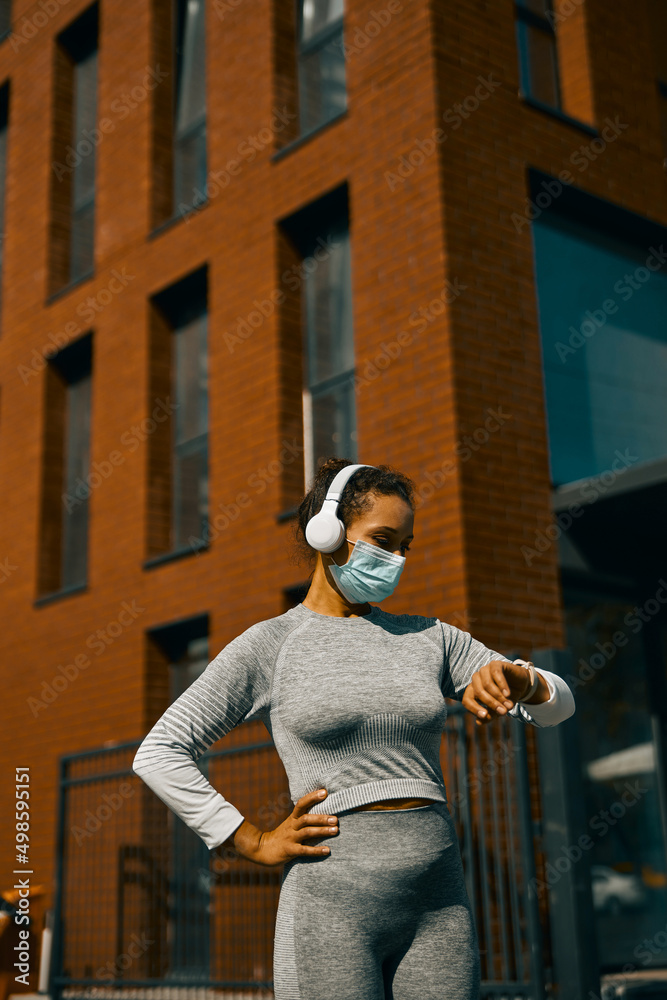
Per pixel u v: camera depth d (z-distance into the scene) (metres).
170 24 10.64
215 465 8.63
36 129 12.09
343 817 1.80
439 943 1.79
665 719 7.51
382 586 1.96
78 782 7.82
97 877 8.40
